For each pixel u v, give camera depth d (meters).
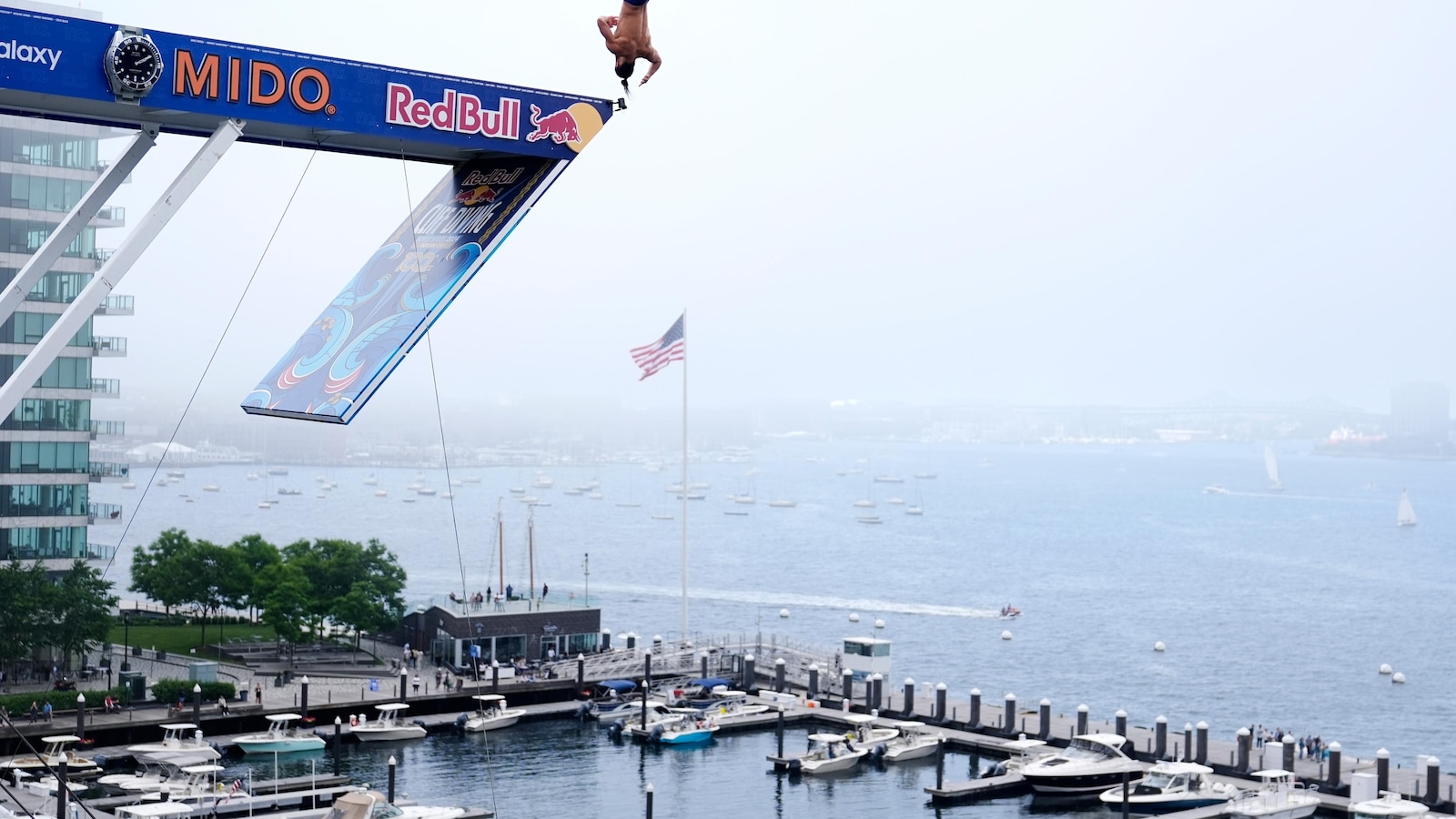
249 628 186.12
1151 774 121.50
